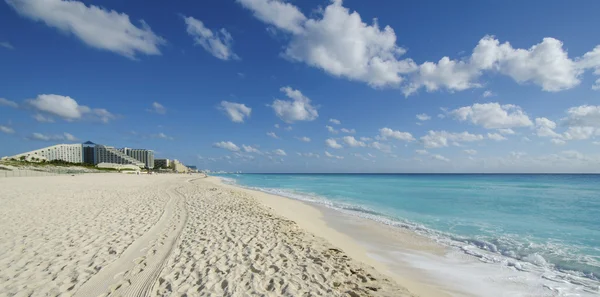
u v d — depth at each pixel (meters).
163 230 8.19
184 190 22.34
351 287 4.79
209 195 18.50
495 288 5.61
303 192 28.06
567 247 8.30
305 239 7.82
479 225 11.38
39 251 6.04
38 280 4.70
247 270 5.29
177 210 11.80
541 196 22.61
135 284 4.66
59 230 7.74
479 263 7.07
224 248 6.58
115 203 13.12
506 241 8.96
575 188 32.06
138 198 15.53
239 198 17.19
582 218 12.83
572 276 6.21
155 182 35.66
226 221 9.71
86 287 4.52
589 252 7.83
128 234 7.61
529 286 5.72
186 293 4.35
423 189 31.73
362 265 6.07
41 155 105.25
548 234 9.83
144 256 5.95
